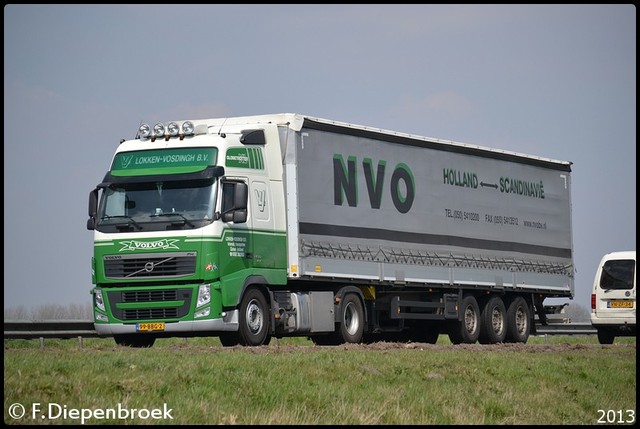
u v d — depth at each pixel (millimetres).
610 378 23344
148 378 17125
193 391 16656
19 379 16344
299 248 27703
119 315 25281
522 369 22828
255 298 26406
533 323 37625
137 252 25188
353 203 29812
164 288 25000
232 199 25641
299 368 19359
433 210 33031
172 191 25391
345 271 29344
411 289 32562
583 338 43188
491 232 35469
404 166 32031
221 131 27250
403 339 35438
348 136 29859
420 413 17281
